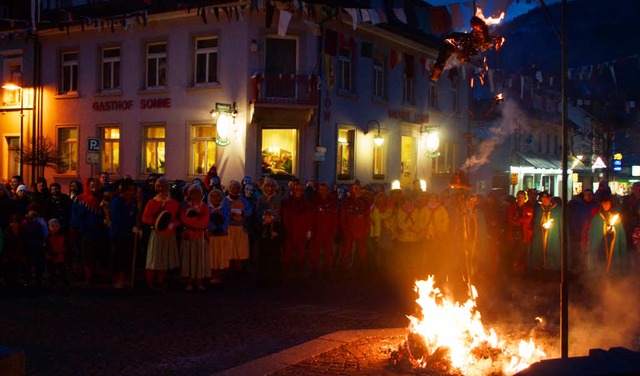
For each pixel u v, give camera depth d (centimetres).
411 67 2436
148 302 1046
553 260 1449
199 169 2252
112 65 2420
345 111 2339
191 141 2242
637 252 1512
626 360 339
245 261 1362
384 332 775
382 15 1383
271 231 1206
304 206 1323
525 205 1416
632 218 1531
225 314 952
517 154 3575
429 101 2923
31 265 1148
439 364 611
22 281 1256
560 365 334
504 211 1415
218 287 1202
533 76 2294
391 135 2617
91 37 2438
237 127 2142
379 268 1412
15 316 926
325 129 2234
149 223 1130
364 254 1392
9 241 1138
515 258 1399
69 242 1290
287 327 862
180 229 1178
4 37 2347
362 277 1341
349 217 1384
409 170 2789
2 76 2666
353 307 1020
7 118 2659
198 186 1164
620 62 1781
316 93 2127
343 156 2383
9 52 2625
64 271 1175
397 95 2670
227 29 2153
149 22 2300
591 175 4331
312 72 2175
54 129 2539
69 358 695
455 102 3156
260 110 2106
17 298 1073
